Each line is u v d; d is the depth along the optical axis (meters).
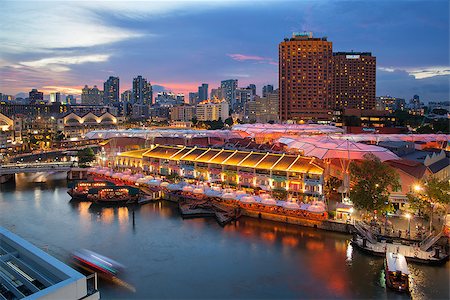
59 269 31.12
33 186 154.25
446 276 70.12
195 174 133.00
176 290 67.44
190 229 97.69
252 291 67.00
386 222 89.25
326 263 76.94
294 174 112.38
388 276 67.31
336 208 96.94
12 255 34.97
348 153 109.56
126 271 74.50
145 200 123.75
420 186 94.12
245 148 182.25
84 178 165.62
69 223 104.31
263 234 93.12
